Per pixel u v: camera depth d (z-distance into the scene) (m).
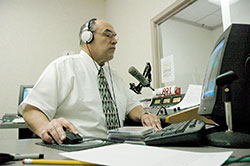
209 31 1.66
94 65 1.16
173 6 1.72
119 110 1.14
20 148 0.51
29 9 2.58
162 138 0.45
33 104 0.83
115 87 1.22
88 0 2.96
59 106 0.99
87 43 1.18
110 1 2.91
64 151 0.45
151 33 1.96
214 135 0.43
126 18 2.45
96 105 1.02
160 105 1.29
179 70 1.74
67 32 2.72
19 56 2.42
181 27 1.79
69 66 1.06
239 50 0.49
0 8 2.45
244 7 1.14
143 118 0.96
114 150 0.39
